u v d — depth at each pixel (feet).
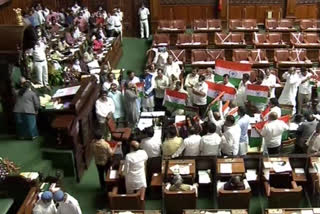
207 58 58.49
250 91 42.70
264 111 39.11
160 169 34.40
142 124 40.11
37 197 30.25
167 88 45.65
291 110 41.45
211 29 68.85
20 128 39.75
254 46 62.39
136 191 32.24
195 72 47.16
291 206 31.12
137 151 31.63
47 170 36.42
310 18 75.97
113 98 43.68
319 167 31.99
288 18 75.72
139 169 31.73
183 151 34.40
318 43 62.44
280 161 33.45
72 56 56.80
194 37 64.54
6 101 40.19
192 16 77.00
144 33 77.20
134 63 65.51
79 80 46.01
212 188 33.81
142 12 75.10
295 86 45.60
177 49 61.67
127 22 77.61
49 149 37.55
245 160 33.88
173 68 49.80
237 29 68.18
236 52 58.13
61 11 76.18
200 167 34.22
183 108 42.42
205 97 44.83
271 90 46.06
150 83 47.16
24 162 36.81
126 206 31.42
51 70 51.06
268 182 32.60
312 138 34.71
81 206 34.65
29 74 47.34
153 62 55.06
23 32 37.55
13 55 37.27
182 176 32.60
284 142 36.86
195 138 34.12
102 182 35.78
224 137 34.12
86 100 40.65
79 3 77.25
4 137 40.83
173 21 70.59
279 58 57.57
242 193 30.42
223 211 28.96
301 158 33.63
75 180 37.68
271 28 69.10
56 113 39.58
